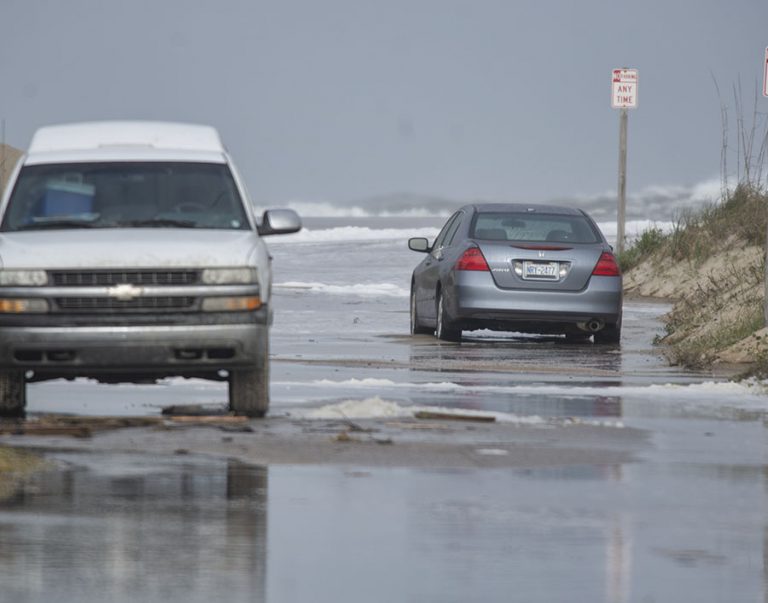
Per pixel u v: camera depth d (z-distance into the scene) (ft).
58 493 77.51
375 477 83.82
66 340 107.96
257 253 112.27
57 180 119.03
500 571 62.08
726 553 65.87
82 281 108.68
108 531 68.54
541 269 192.65
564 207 203.92
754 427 107.34
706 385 134.21
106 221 116.37
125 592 57.77
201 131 128.57
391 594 58.18
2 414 112.57
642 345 197.06
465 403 120.98
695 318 202.49
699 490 81.15
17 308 108.37
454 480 83.25
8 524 69.72
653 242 325.42
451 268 195.72
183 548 65.41
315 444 95.45
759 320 173.99
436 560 63.87
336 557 64.23
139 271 108.88
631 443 98.27
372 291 320.91
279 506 75.10
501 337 214.28
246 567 62.18
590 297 192.44
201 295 109.29
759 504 77.30
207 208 118.21
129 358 108.68
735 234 297.74
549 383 142.20
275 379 142.72
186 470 85.10
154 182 119.34
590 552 65.67
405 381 142.10
